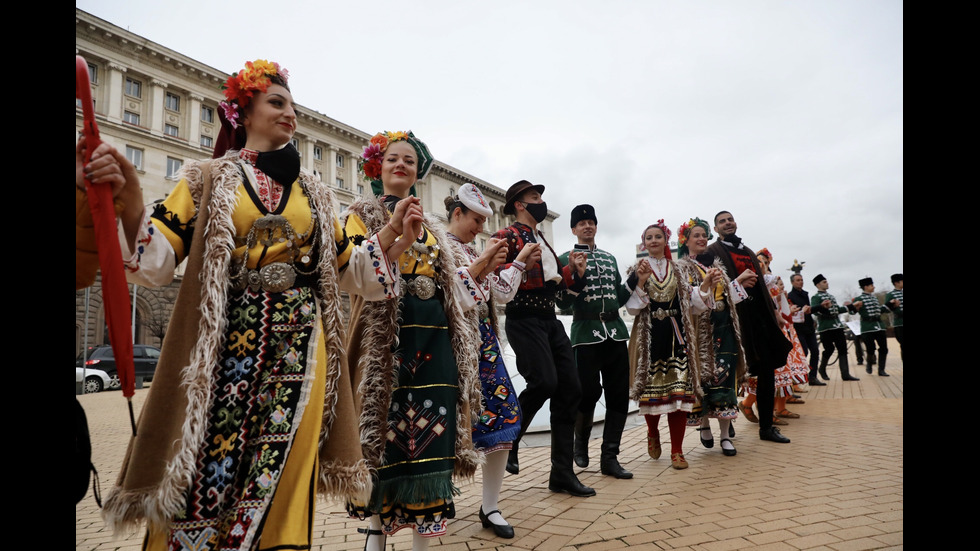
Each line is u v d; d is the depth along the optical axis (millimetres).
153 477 1431
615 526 2973
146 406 1482
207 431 1511
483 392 3027
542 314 3781
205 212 1621
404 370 2383
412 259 2494
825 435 5543
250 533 1433
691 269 5078
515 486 4059
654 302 4641
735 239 5617
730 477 3996
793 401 8109
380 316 2361
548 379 3539
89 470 1341
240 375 1574
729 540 2656
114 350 1302
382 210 2627
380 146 2791
